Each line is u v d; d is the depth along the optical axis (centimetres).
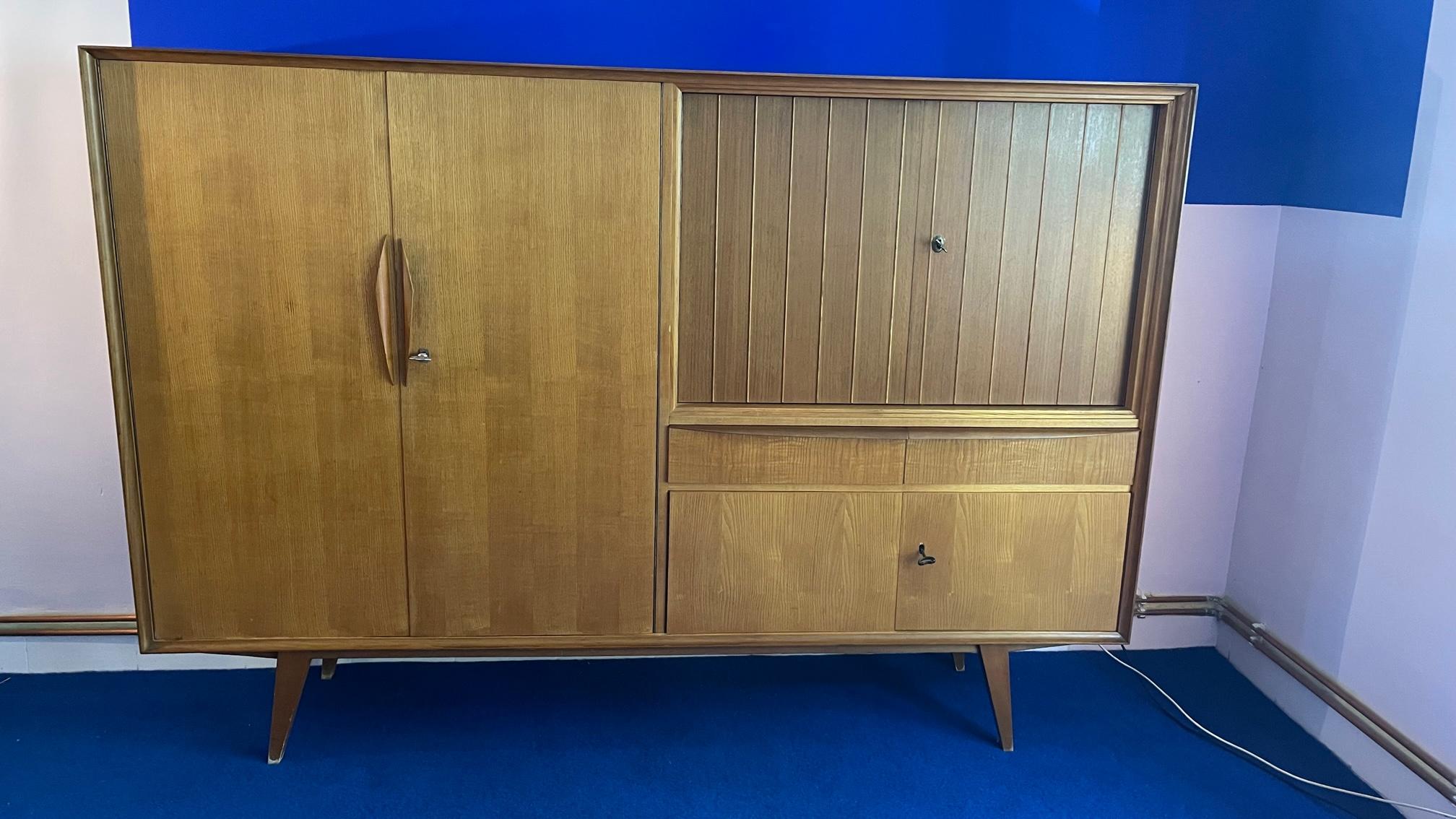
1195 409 239
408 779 195
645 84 168
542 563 188
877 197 178
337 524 183
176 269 169
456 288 174
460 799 189
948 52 218
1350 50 207
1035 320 186
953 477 190
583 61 212
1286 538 226
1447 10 181
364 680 231
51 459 218
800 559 191
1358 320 204
